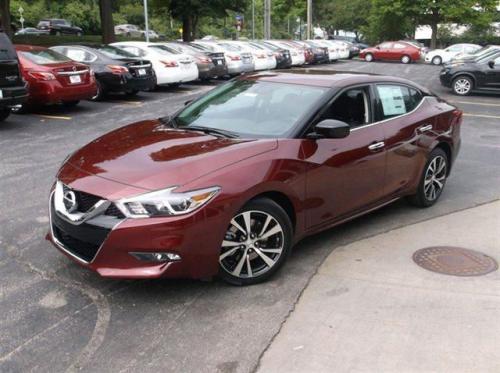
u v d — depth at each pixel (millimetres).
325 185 4520
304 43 33906
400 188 5539
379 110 5215
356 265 4543
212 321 3650
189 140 4320
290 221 4266
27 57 11828
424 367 3182
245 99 5000
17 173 7145
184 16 34000
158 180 3686
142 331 3521
